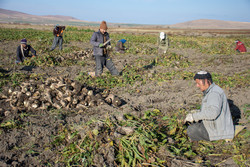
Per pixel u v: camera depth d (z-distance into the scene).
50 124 3.75
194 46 16.30
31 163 2.80
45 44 14.56
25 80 6.26
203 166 2.74
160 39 10.63
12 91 4.84
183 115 4.17
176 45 16.69
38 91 4.65
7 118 3.84
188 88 6.15
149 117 4.12
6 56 9.79
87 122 3.63
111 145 3.04
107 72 7.27
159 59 9.91
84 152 2.96
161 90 6.02
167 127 3.79
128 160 2.86
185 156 2.98
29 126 3.62
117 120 3.76
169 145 3.16
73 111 4.36
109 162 2.80
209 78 2.96
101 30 6.06
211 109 2.81
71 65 8.85
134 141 3.14
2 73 6.55
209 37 27.19
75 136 3.31
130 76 6.93
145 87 6.25
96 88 5.81
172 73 7.68
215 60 10.88
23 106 4.39
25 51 8.27
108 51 6.37
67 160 2.87
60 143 3.26
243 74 7.88
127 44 15.11
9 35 17.67
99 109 4.41
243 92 5.64
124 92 5.75
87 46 14.76
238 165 2.78
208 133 3.09
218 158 2.97
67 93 4.67
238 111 4.45
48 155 2.97
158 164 2.78
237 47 13.98
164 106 4.74
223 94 2.97
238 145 3.18
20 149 3.07
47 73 7.38
